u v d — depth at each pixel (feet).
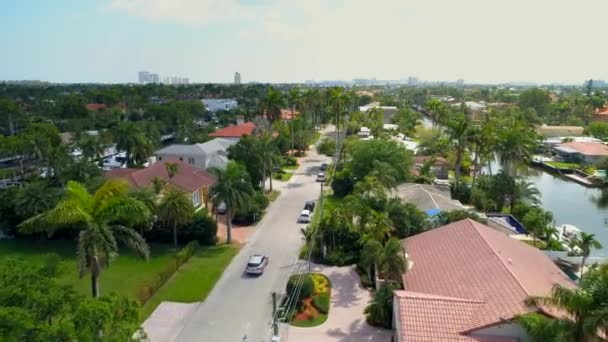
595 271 68.69
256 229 168.55
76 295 66.39
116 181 91.45
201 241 150.71
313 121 420.77
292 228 169.37
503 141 219.41
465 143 221.25
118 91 588.09
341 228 141.28
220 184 150.10
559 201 240.94
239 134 322.14
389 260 106.01
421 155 280.51
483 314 81.00
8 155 272.51
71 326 53.47
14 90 634.43
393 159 210.38
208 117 504.84
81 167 203.82
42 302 57.72
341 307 110.11
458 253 108.99
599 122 431.43
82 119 409.28
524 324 70.08
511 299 82.28
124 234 92.68
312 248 139.54
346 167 230.68
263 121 330.34
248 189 157.99
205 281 123.13
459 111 521.65
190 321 103.14
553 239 153.58
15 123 388.57
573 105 548.72
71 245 150.00
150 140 305.12
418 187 186.09
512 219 179.93
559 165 317.01
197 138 324.19
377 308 101.19
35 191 151.94
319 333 98.48
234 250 146.92
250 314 106.52
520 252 112.47
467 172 266.36
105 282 121.60
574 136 418.51
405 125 403.13
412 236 134.10
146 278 124.57
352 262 136.15
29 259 136.56
